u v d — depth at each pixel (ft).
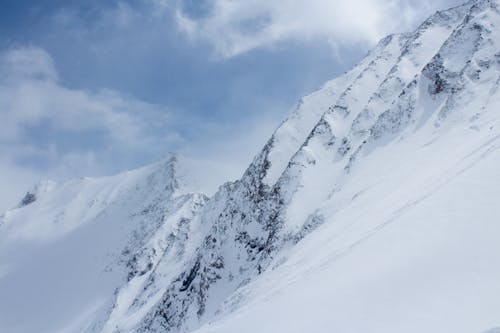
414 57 369.30
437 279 68.08
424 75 294.05
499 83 231.30
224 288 345.92
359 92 401.08
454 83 271.08
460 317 57.11
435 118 259.80
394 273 76.84
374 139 300.61
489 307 56.39
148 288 485.97
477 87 244.83
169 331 355.77
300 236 268.21
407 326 60.85
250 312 109.81
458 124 225.76
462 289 62.85
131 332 385.91
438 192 99.60
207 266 364.58
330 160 358.64
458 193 91.81
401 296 69.00
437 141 221.66
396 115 296.30
